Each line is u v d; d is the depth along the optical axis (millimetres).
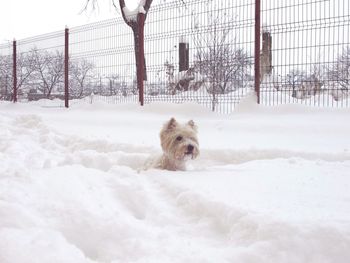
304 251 2338
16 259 2326
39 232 2719
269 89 9695
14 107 16422
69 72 15500
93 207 3207
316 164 4988
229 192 3451
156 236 2729
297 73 9312
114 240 2723
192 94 11203
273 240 2436
